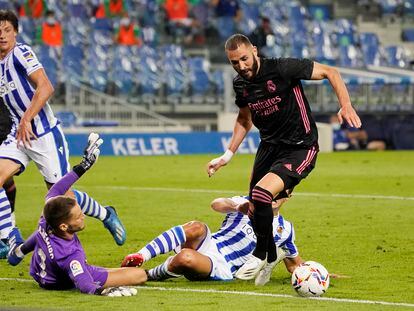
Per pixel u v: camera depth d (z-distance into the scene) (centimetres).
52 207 2420
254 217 2584
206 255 2662
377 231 3831
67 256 2453
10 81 3114
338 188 5631
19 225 4094
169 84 10100
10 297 2425
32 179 6309
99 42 10081
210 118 10125
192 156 8662
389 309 2272
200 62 10275
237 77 2748
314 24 11075
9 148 3141
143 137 8938
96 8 10375
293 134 2706
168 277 2669
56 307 2273
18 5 10038
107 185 5897
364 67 10250
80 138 8606
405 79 9469
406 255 3228
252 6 11050
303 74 2667
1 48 3100
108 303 2323
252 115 2747
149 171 6925
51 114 3169
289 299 2402
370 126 9556
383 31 11588
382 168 7150
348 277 2786
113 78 9931
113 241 3594
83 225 2461
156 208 4688
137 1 10706
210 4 10894
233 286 2603
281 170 2639
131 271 2536
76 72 9812
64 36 10031
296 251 2742
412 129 9656
